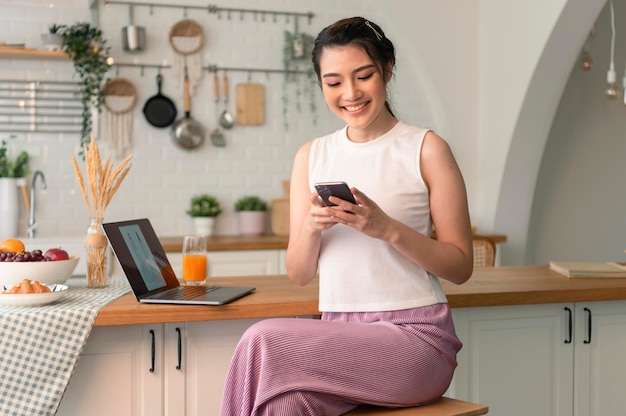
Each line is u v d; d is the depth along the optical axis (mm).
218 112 5309
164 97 5172
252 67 5352
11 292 2217
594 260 6031
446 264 1871
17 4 4910
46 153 5000
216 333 2377
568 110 5922
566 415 2693
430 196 1959
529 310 2631
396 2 5301
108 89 5086
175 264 4559
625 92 4543
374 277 1899
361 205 1765
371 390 1796
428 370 1850
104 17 5074
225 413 1772
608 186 6039
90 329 2154
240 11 5312
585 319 2715
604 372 2742
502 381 2605
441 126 5559
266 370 1718
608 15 5941
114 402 2291
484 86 5406
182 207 5258
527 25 4887
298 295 2449
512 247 5363
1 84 4922
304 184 2080
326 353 1754
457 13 5406
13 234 4809
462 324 2553
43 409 2105
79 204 5055
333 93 1914
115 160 5129
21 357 2104
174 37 5180
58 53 4805
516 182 5273
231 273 4680
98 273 2635
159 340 2324
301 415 1729
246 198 5281
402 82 5535
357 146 1985
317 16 5441
